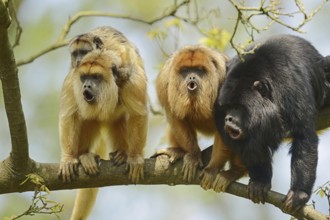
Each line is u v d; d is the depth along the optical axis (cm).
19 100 1023
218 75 1223
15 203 2028
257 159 1156
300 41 1220
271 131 1148
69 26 1481
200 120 1225
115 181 1170
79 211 1335
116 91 1226
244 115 1152
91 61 1227
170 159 1182
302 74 1155
